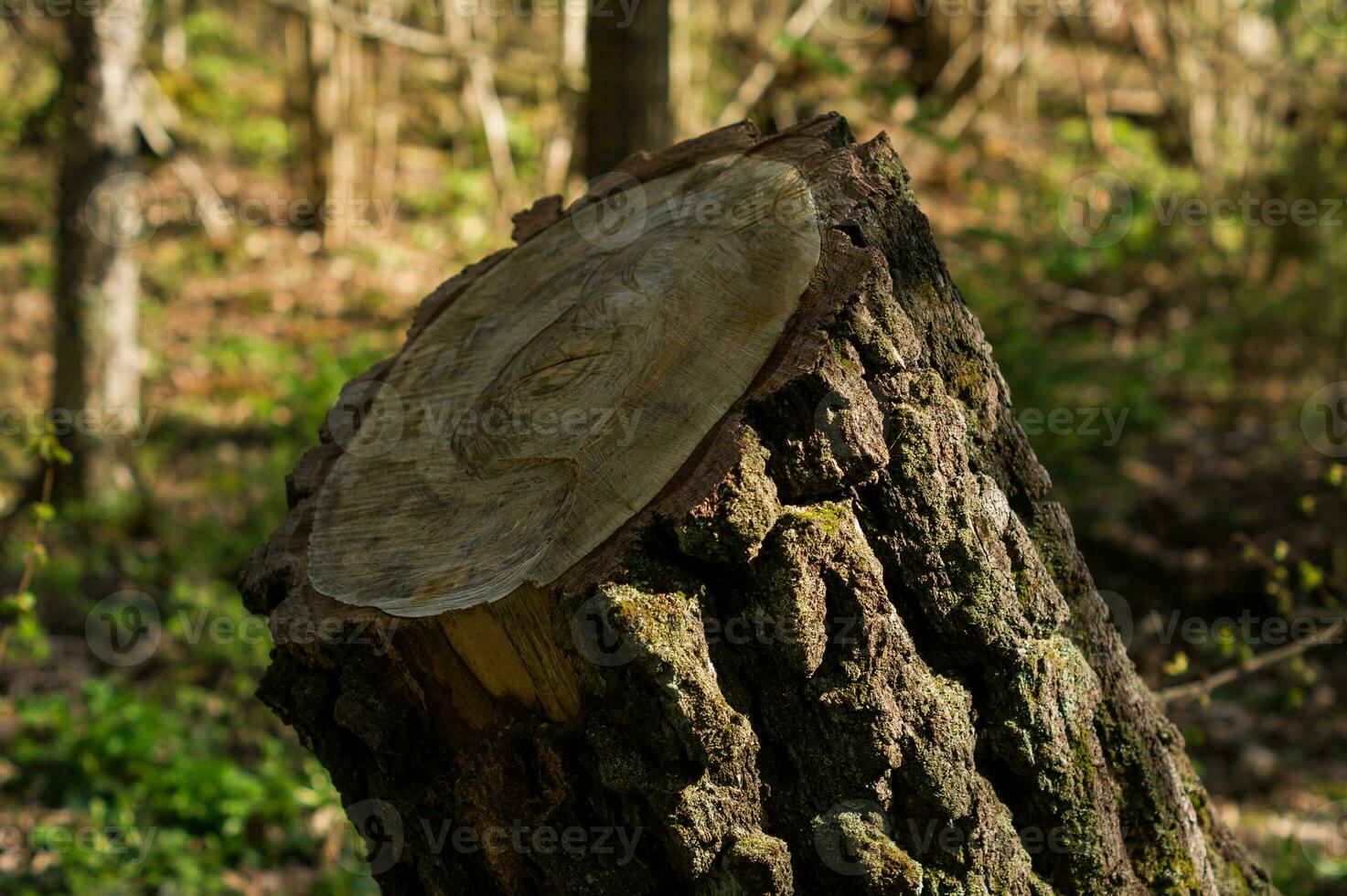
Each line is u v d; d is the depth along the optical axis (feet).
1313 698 15.24
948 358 6.01
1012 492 6.22
